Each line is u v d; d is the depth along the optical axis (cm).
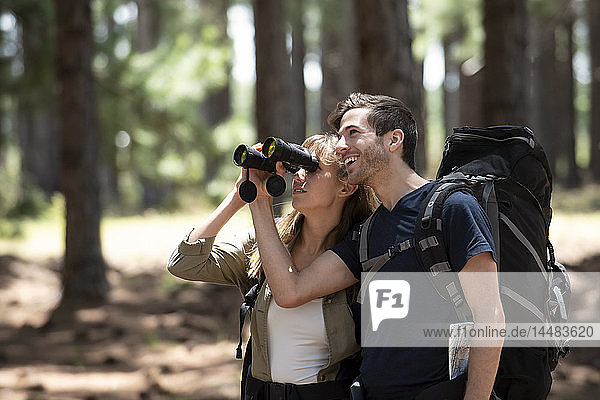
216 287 1388
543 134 3488
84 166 1323
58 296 1342
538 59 3484
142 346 1024
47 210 2597
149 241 1953
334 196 370
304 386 362
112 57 1902
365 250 342
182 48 1978
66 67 1320
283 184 349
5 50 1753
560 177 3544
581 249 1373
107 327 1136
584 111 5719
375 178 341
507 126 347
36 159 3322
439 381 323
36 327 1150
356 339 361
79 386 842
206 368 909
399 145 340
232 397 786
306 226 384
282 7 1533
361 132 339
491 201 330
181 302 1280
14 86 1780
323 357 364
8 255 1695
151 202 3322
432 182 336
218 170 2936
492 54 1028
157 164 2252
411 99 877
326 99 3822
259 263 379
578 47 4291
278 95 1522
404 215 332
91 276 1313
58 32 1323
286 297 351
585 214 2138
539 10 2586
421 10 2661
